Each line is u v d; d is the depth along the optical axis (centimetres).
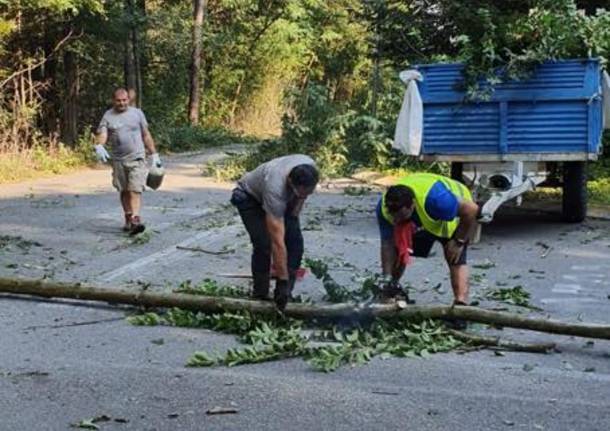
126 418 472
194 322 668
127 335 643
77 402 498
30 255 972
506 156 1094
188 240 1079
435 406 490
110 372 552
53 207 1388
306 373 554
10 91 2177
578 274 884
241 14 4169
